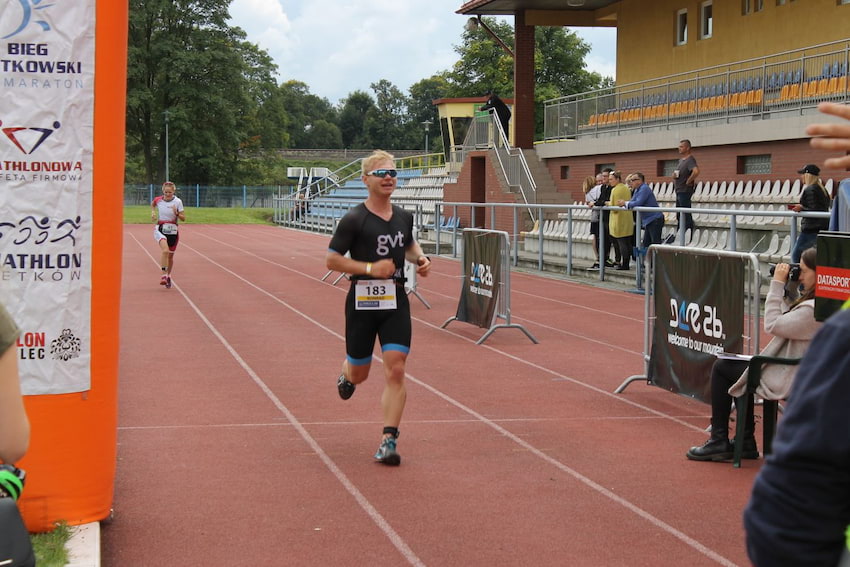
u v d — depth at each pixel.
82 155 4.87
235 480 6.12
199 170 78.19
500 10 30.73
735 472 6.37
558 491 5.94
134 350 11.05
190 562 4.78
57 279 4.86
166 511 5.53
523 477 6.23
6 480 2.74
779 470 1.94
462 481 6.14
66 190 4.85
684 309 7.78
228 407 8.16
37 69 4.77
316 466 6.45
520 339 11.95
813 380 1.91
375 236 6.57
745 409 6.42
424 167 42.78
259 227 46.94
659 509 5.61
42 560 4.45
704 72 26.08
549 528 5.29
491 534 5.19
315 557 4.86
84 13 4.82
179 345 11.41
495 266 11.60
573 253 20.73
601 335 12.23
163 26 75.31
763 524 1.95
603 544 5.04
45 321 4.86
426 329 12.84
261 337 12.04
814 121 17.92
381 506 5.64
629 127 26.05
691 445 7.05
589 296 16.19
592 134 28.05
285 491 5.91
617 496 5.84
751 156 20.66
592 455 6.77
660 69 28.34
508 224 23.17
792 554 1.91
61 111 4.82
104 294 5.00
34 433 4.88
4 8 4.70
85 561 4.49
